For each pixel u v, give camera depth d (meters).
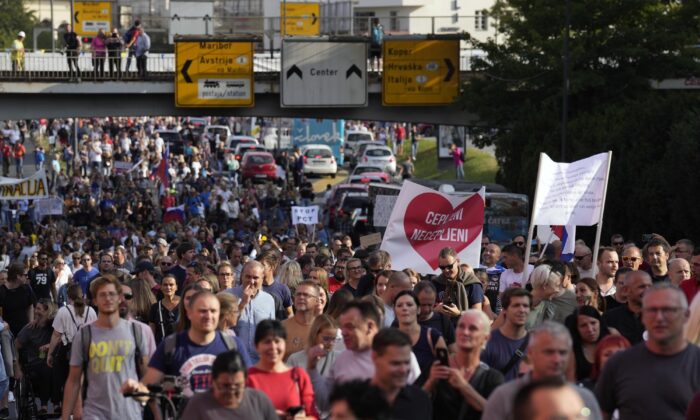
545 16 86.88
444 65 95.06
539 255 37.62
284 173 131.50
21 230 78.56
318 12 151.88
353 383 12.51
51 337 30.33
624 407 16.22
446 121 97.25
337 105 95.44
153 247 51.09
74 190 103.75
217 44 94.19
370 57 97.75
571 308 23.58
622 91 85.31
